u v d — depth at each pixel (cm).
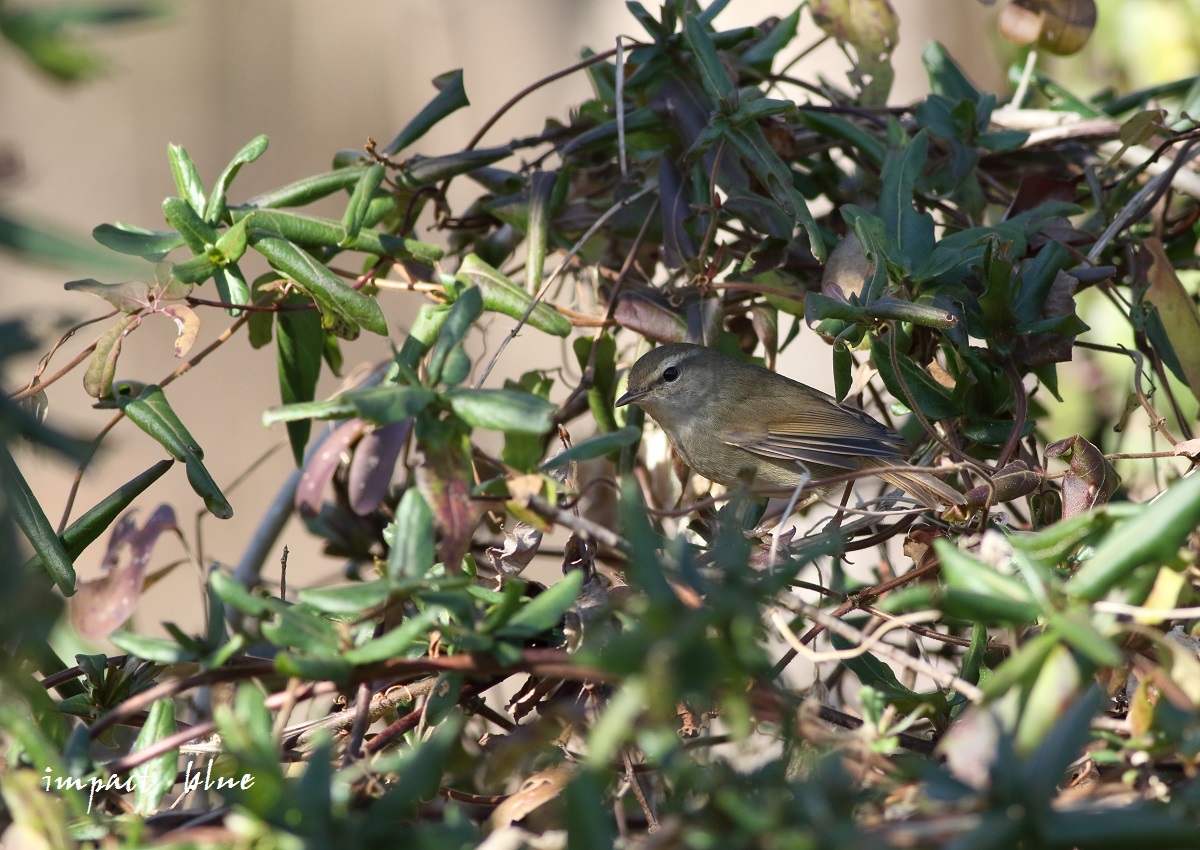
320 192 820
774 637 718
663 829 417
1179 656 473
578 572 525
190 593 1697
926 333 818
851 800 411
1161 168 920
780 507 967
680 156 886
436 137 2173
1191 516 460
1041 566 476
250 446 1964
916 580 715
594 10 2084
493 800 595
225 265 746
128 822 499
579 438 1038
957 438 802
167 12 369
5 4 366
